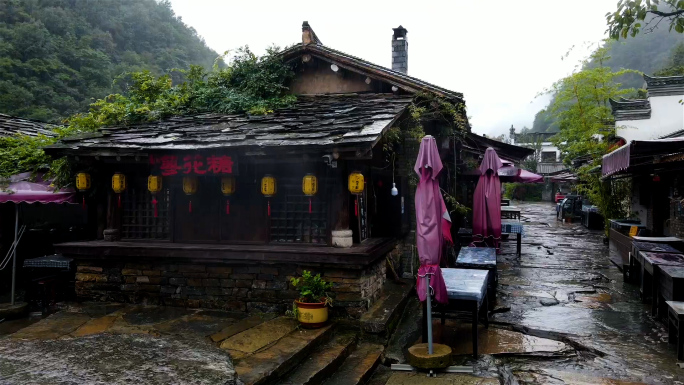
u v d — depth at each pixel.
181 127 8.09
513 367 5.72
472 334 6.30
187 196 7.50
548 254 13.93
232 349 5.23
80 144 7.20
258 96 9.40
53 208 10.05
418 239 5.76
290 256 6.50
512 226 12.90
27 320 6.89
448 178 12.54
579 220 24.47
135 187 7.82
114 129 8.31
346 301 6.44
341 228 6.82
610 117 16.53
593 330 6.96
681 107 14.61
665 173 11.55
